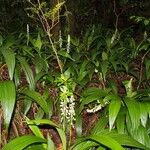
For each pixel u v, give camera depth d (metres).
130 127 3.31
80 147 2.99
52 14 4.55
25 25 10.12
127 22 11.92
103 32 8.17
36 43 5.25
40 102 3.67
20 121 3.92
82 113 4.34
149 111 3.27
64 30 8.00
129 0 10.65
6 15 10.65
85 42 6.34
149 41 5.50
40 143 2.97
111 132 3.15
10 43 4.95
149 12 10.84
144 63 5.76
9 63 3.77
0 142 3.58
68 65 4.72
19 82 4.17
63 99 3.13
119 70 5.20
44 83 4.48
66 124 3.71
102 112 4.02
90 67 4.84
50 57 5.27
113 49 5.81
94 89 3.94
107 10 11.95
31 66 5.02
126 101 3.32
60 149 3.65
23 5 10.53
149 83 4.94
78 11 10.62
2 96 3.22
